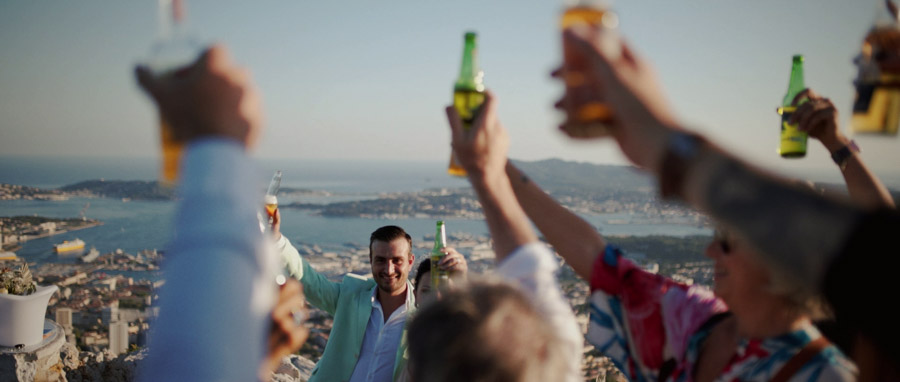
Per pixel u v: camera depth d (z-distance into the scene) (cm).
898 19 142
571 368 100
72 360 552
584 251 168
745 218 61
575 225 170
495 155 114
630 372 163
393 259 417
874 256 55
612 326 164
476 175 115
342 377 418
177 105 75
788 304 129
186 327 63
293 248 405
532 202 170
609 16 97
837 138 175
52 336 527
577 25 79
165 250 70
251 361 66
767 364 136
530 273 116
